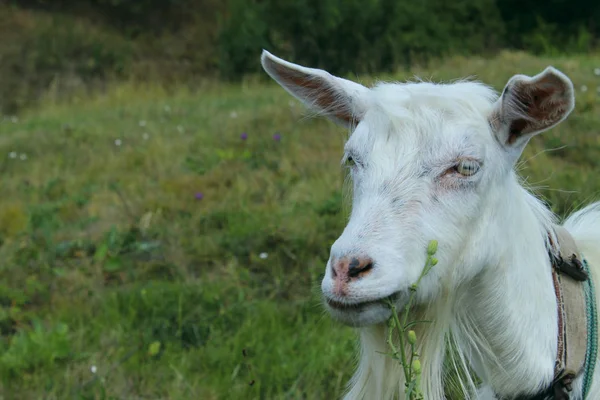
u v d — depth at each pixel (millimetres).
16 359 4875
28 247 6859
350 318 2596
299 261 6219
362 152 2846
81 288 6031
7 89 17984
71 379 4688
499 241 2895
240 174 8352
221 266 6301
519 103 2811
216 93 16375
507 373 3020
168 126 11359
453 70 13062
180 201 7734
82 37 19984
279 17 18531
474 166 2758
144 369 4824
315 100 3230
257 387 4508
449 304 2865
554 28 18938
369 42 18234
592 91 9562
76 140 10953
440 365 2959
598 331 3092
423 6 18453
